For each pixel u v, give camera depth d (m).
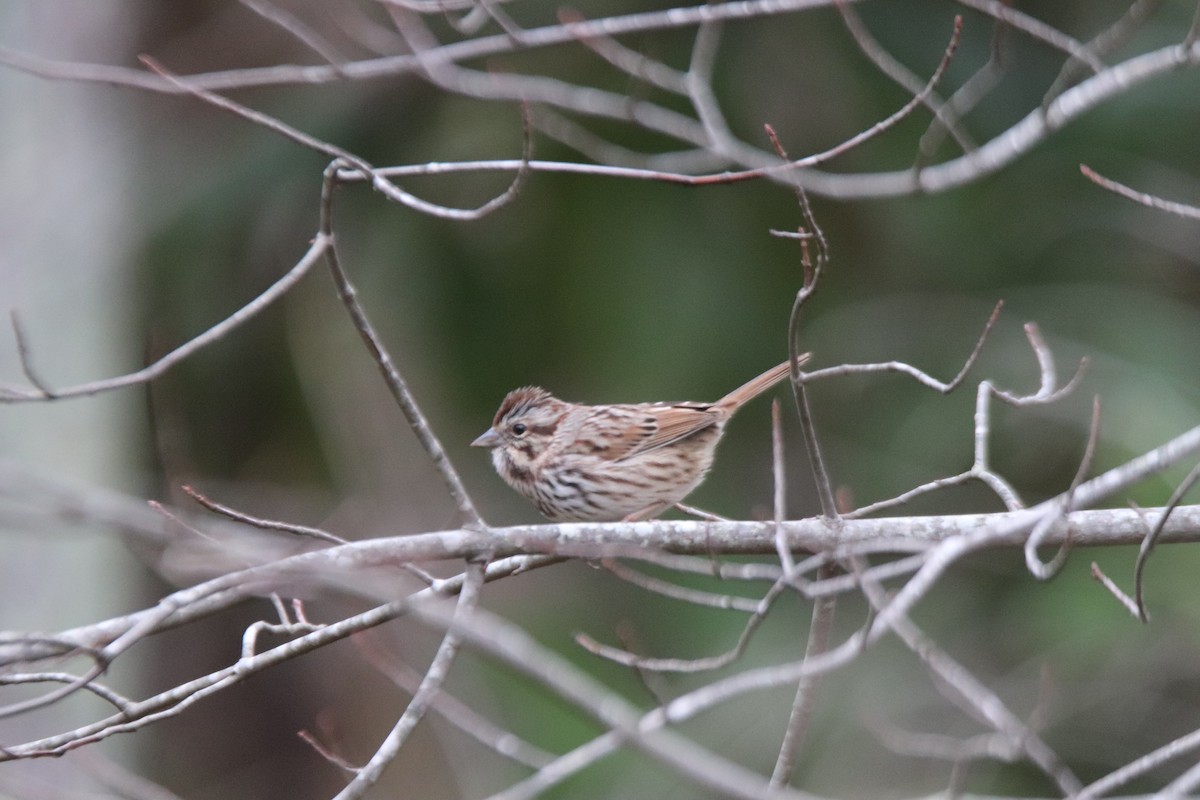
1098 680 13.29
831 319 15.51
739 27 15.21
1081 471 6.14
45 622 11.81
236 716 16.66
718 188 15.42
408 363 15.86
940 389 7.00
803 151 15.19
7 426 12.24
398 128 15.73
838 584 6.33
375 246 15.77
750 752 13.42
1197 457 13.11
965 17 15.29
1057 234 15.57
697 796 13.06
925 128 15.16
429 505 15.54
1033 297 15.36
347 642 16.42
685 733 13.52
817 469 7.68
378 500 15.48
